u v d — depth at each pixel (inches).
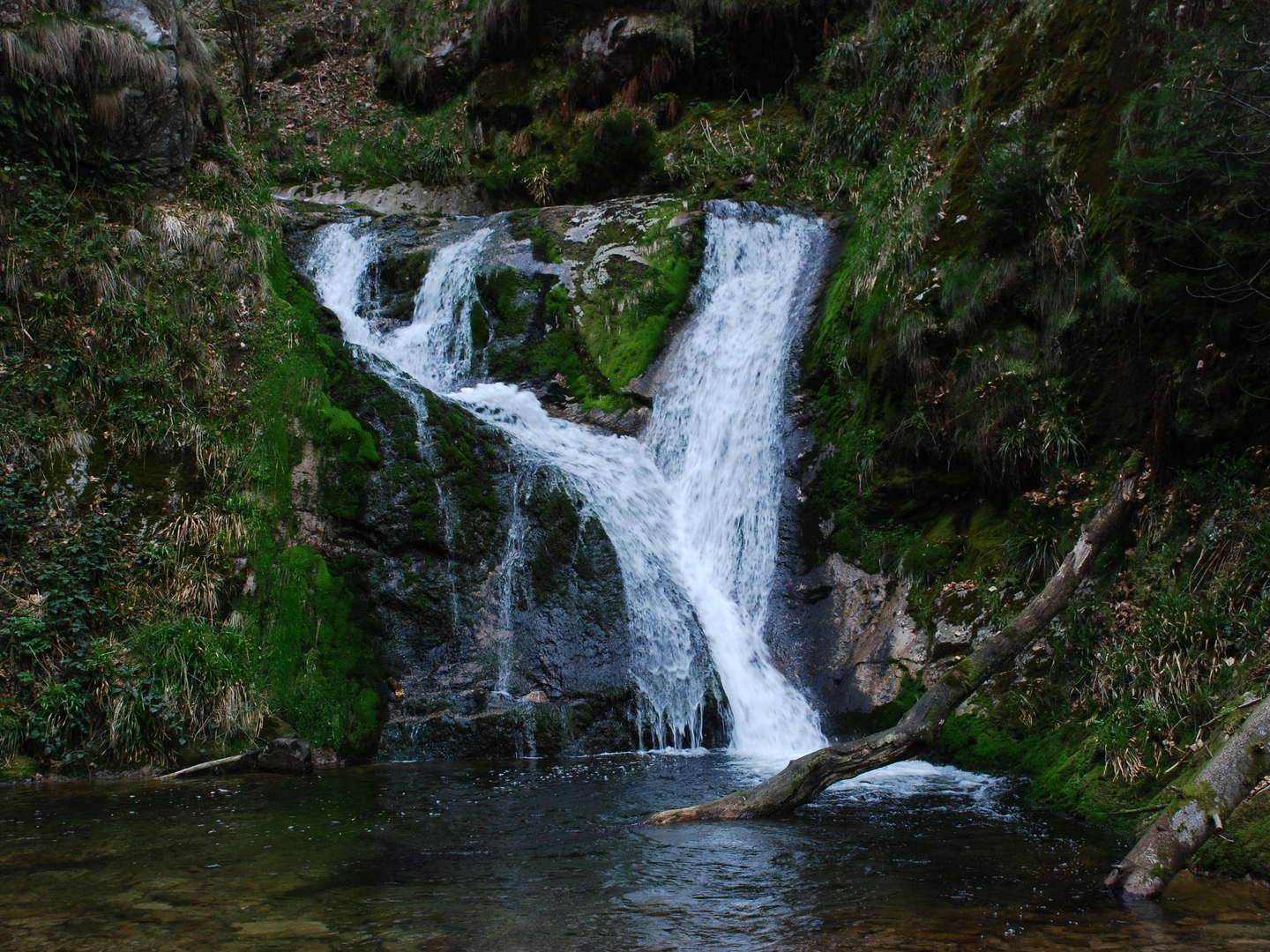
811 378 465.7
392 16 834.8
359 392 418.0
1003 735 312.0
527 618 389.7
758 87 714.8
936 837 227.6
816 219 550.0
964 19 565.3
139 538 360.5
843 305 467.8
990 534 379.2
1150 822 216.1
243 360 417.7
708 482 473.1
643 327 522.3
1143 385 333.1
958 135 477.1
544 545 405.1
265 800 272.7
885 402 423.2
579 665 378.6
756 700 386.9
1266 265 277.9
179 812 257.3
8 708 310.2
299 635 358.0
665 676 381.7
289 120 775.1
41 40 432.1
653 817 246.5
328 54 842.2
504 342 520.4
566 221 566.9
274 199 573.3
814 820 246.1
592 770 322.0
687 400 500.7
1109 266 343.3
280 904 179.2
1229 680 236.5
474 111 753.0
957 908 175.5
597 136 681.0
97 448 375.6
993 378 380.5
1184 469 307.9
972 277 394.9
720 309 530.0
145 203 463.2
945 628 360.2
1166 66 328.8
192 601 351.6
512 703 367.2
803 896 183.9
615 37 719.1
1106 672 280.5
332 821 246.8
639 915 173.5
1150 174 291.0
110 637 333.7
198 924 168.2
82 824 243.0
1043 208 379.6
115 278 409.4
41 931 164.4
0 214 403.9
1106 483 336.2
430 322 542.0
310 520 384.5
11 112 425.4
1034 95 416.8
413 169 727.7
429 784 297.6
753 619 421.1
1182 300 317.1
